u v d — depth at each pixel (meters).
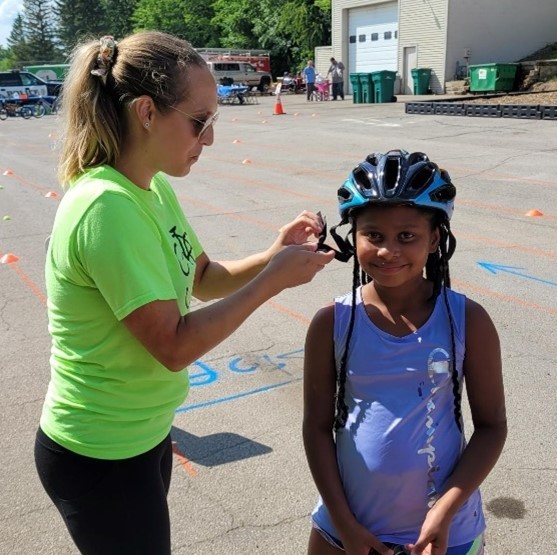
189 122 1.71
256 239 7.54
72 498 1.80
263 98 34.16
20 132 22.50
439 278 1.80
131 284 1.60
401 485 1.73
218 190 10.48
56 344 1.77
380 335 1.76
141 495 1.80
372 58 30.11
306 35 40.69
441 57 26.38
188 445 3.47
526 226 7.46
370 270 1.74
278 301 5.55
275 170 12.09
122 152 1.73
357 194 1.72
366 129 16.91
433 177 1.70
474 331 1.76
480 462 1.72
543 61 22.91
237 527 2.85
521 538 2.71
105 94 1.70
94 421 1.73
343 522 1.73
